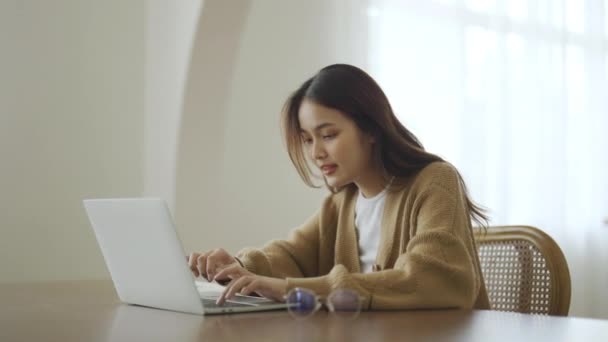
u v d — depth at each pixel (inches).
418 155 60.7
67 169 100.7
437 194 55.9
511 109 146.9
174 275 45.4
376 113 59.4
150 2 107.6
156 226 45.6
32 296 57.2
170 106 107.6
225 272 50.2
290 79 123.6
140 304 50.6
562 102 156.9
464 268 50.6
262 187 121.0
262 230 120.9
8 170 96.3
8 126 96.3
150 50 107.3
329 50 126.2
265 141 121.3
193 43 105.0
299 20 124.0
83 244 102.0
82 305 51.1
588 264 162.7
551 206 154.1
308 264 68.1
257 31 119.6
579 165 161.6
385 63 128.9
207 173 110.5
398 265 51.0
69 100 100.9
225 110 110.7
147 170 106.7
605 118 165.3
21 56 97.3
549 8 155.7
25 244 97.5
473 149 138.9
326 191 129.3
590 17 164.1
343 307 43.0
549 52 155.0
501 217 143.9
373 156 61.7
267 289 47.1
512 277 64.4
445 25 136.6
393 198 60.9
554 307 61.1
